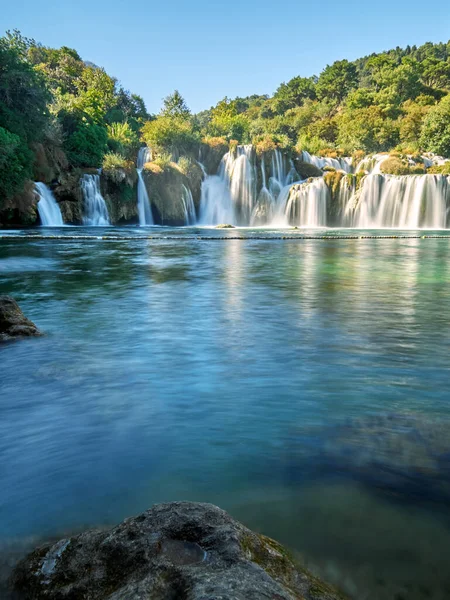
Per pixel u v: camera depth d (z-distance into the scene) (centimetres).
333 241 2511
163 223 4678
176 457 294
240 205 5078
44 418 353
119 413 362
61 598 175
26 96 3756
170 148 5219
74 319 693
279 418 350
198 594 154
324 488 257
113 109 8056
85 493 256
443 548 210
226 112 10344
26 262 1480
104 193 4309
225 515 205
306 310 752
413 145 7419
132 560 182
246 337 587
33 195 3650
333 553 206
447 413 356
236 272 1242
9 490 258
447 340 570
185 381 432
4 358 502
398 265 1406
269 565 184
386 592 185
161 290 956
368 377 439
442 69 13812
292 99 14725
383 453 294
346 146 7856
